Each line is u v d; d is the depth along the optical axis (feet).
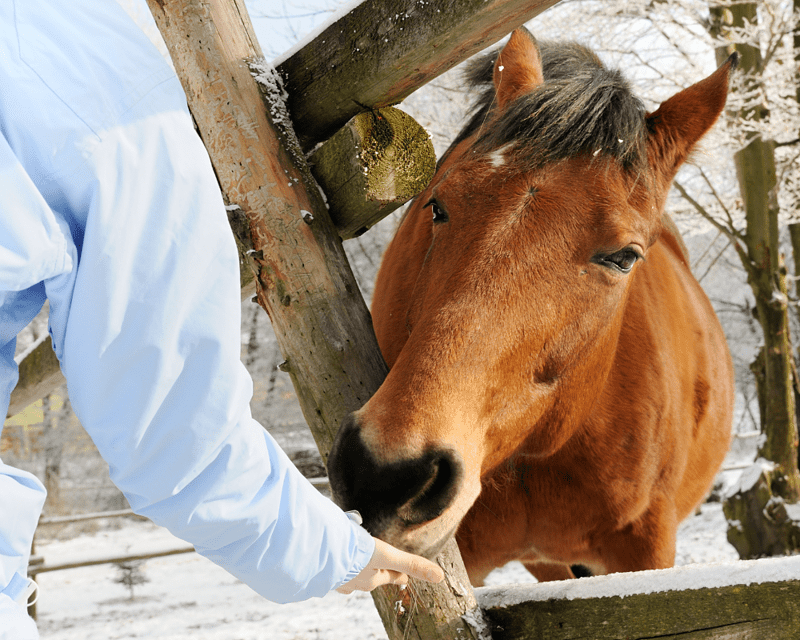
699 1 21.81
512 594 3.87
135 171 2.05
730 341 45.73
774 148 21.93
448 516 4.22
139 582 22.82
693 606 3.60
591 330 5.25
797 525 18.75
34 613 19.02
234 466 2.23
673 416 7.60
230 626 17.19
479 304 4.66
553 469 6.75
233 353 2.16
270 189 4.28
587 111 5.08
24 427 38.91
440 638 3.71
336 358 4.29
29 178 1.94
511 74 6.04
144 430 2.08
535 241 4.81
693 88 5.86
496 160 5.10
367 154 4.38
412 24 4.00
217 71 4.27
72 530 36.47
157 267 2.05
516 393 4.95
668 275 8.70
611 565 7.44
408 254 7.32
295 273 4.28
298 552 2.48
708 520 26.86
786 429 20.04
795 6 21.12
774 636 3.53
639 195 5.24
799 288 24.18
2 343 2.17
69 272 2.02
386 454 4.08
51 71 2.04
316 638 15.34
